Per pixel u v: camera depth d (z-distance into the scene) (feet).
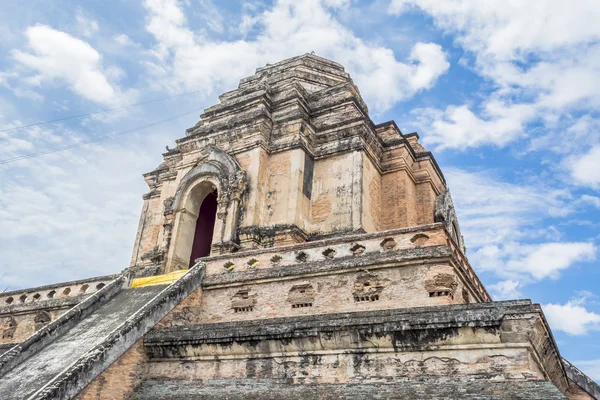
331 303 49.88
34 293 77.51
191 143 87.81
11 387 44.91
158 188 106.01
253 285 55.21
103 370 43.11
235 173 77.66
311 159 81.30
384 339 38.17
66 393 39.55
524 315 34.68
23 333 73.97
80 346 50.11
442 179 99.14
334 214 75.56
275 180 77.92
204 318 55.88
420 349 37.09
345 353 39.52
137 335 47.11
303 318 42.60
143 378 46.52
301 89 90.53
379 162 86.89
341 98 87.51
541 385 31.96
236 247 72.13
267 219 75.20
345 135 81.51
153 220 101.76
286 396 39.09
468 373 34.94
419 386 35.50
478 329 35.42
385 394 35.83
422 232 49.08
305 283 52.13
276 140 81.56
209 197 90.79
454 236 92.53
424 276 46.39
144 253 97.86
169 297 52.29
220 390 42.22
